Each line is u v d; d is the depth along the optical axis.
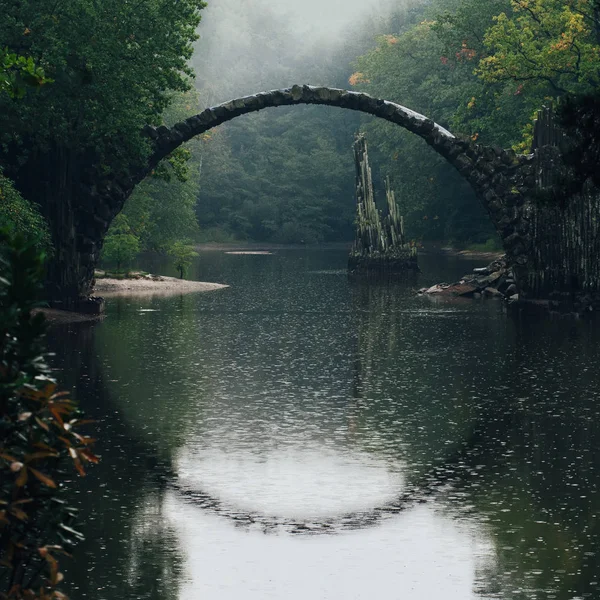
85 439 5.73
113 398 21.48
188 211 89.25
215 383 23.70
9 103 34.56
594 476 15.17
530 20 66.00
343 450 16.89
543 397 21.75
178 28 38.84
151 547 11.91
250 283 62.84
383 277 68.50
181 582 10.74
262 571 11.13
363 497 14.12
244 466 15.80
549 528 12.60
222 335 33.88
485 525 12.77
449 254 102.25
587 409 20.38
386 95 101.31
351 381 24.16
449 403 21.16
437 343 31.56
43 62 34.28
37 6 34.28
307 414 19.97
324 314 41.81
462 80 85.56
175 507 13.58
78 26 34.91
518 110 69.81
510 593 10.38
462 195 106.12
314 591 10.51
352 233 156.25
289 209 153.62
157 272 74.81
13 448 5.59
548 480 14.95
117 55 36.06
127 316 40.16
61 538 5.68
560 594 10.34
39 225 36.97
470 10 73.19
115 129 37.34
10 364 5.57
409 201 103.00
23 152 38.44
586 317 39.75
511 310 43.06
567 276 43.50
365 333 34.66
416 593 10.44
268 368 26.27
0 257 5.91
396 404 21.09
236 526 12.77
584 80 60.56
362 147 73.44
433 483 14.83
